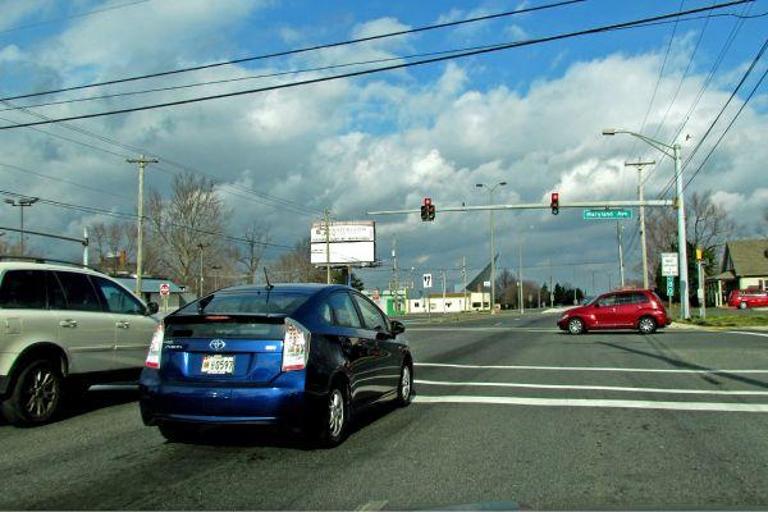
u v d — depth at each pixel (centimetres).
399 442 759
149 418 716
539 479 610
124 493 580
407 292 11919
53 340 888
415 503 545
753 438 766
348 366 771
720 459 675
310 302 769
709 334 2519
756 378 1252
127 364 1010
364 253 8850
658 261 7394
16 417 841
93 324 953
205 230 7362
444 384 1215
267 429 725
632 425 839
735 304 6278
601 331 2880
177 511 533
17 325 846
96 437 800
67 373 911
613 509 517
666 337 2395
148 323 1055
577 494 564
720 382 1208
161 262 7394
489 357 1739
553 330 3133
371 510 529
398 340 982
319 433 707
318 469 650
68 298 938
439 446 738
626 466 652
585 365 1512
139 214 4838
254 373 694
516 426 838
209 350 709
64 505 550
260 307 750
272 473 638
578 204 3509
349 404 774
